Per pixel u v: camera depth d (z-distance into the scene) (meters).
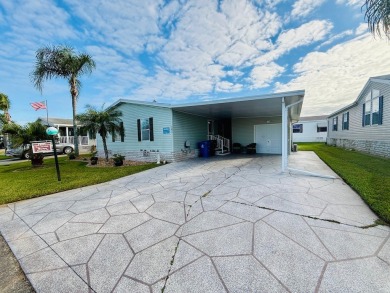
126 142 11.04
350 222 2.83
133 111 10.53
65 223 3.18
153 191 4.72
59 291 1.79
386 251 2.15
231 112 10.62
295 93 6.07
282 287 1.72
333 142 17.78
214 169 7.27
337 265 1.96
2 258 2.34
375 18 3.81
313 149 14.22
